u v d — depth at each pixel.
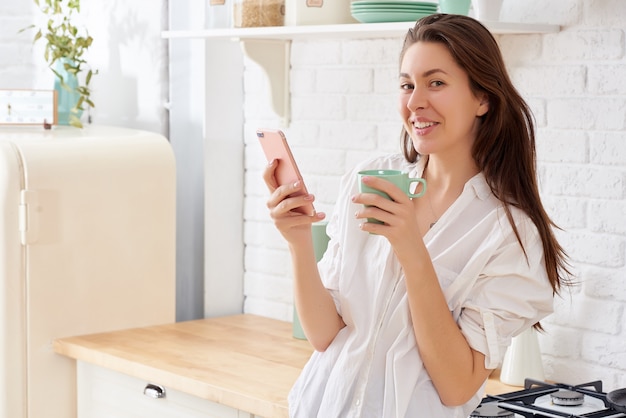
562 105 2.83
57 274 3.35
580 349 2.84
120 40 4.25
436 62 2.00
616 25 2.70
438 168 2.15
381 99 3.35
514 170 2.06
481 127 2.08
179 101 4.03
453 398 2.03
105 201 3.45
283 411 2.55
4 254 3.25
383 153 3.36
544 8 2.85
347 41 3.44
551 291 2.08
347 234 2.17
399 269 2.08
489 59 2.02
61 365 3.38
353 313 2.11
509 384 2.84
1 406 3.29
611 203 2.74
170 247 3.63
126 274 3.53
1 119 3.86
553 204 2.88
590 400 2.61
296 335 3.44
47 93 3.85
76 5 4.25
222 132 3.84
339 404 2.08
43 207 3.29
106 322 3.49
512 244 2.02
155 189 3.57
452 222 2.08
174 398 2.95
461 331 2.02
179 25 3.99
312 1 3.16
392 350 2.04
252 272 3.91
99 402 3.25
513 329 2.04
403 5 2.80
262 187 3.84
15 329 3.28
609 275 2.76
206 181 3.81
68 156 3.37
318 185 3.57
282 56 3.61
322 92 3.54
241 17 3.30
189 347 3.27
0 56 4.59
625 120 2.70
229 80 3.83
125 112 4.25
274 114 3.73
